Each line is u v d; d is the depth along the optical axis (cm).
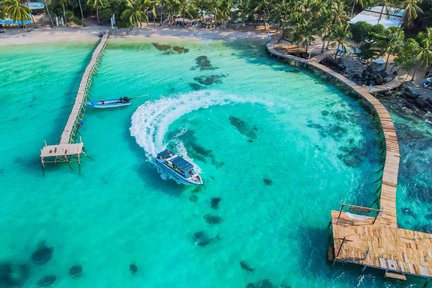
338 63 7056
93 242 3550
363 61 7288
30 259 3369
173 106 5747
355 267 3356
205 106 5791
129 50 7731
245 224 3806
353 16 9144
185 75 6750
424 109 5797
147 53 7631
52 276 3225
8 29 8375
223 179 4372
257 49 8050
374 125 5441
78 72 6700
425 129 5359
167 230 3703
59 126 5169
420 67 6862
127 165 4500
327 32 7531
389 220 3631
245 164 4619
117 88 6209
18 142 4831
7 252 3422
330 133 5238
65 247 3491
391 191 4031
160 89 6225
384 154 4719
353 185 4325
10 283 3148
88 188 4159
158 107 5700
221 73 6894
